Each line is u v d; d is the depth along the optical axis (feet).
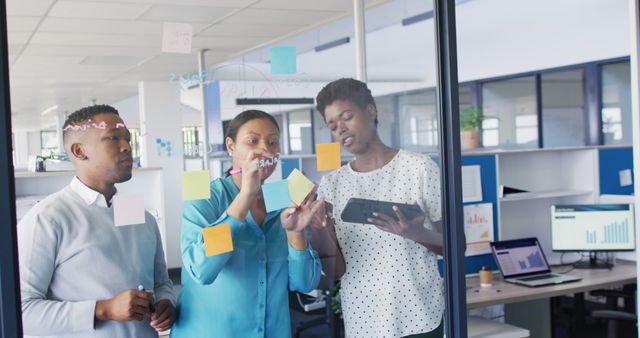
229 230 6.40
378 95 8.67
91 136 5.99
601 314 11.10
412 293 7.78
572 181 13.51
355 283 7.54
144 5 8.29
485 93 28.40
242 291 6.38
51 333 5.53
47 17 8.43
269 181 6.89
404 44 29.48
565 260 13.16
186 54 7.55
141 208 6.13
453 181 7.36
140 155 6.32
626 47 21.74
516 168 13.00
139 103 6.55
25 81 8.73
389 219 7.70
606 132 23.07
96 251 5.78
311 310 7.22
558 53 24.43
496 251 11.80
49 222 5.60
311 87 7.62
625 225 12.43
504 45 26.89
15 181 5.43
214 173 6.59
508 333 9.88
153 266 6.19
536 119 25.76
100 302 5.75
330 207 7.37
